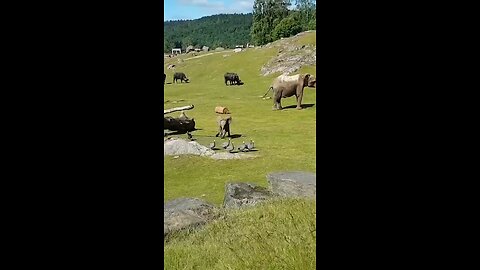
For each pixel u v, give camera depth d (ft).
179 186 39.40
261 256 13.92
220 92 111.65
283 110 82.38
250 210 22.80
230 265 14.53
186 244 19.76
